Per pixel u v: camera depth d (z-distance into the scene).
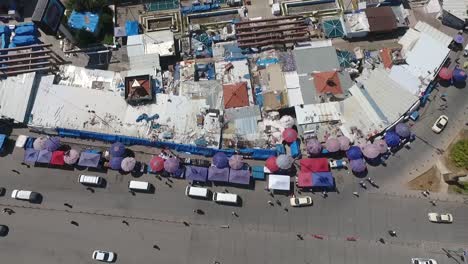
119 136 65.31
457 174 61.97
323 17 74.25
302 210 61.78
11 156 65.44
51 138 65.44
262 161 64.69
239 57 70.38
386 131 64.69
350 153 62.75
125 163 62.69
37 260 59.91
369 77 67.50
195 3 75.56
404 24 71.75
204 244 60.44
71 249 60.41
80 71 69.56
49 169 64.75
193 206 62.38
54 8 63.97
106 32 73.50
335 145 62.56
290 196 62.56
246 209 62.03
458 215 61.22
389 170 63.72
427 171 63.62
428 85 67.00
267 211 61.88
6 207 62.53
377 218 61.16
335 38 72.69
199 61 71.06
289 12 75.44
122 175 64.25
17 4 74.69
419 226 60.72
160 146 65.62
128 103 66.88
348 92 66.94
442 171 63.50
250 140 64.81
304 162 62.53
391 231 60.38
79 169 64.69
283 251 59.84
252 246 60.16
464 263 58.88
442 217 60.19
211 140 64.75
